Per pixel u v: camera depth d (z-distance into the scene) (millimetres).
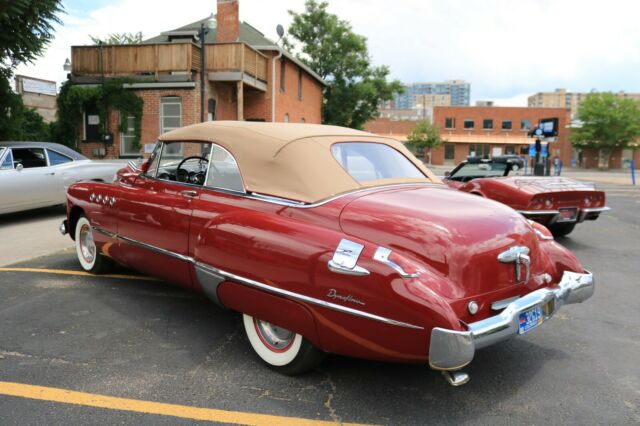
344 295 2637
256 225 3078
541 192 6887
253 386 3088
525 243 3088
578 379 3256
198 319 4203
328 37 37875
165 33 23734
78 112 18344
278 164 3312
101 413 2768
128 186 4559
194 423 2686
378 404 2900
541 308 3057
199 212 3613
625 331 4105
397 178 3545
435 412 2830
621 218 11055
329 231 2850
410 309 2465
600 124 53219
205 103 18688
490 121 60156
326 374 3262
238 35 23250
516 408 2887
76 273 5516
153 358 3457
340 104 38688
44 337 3779
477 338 2562
